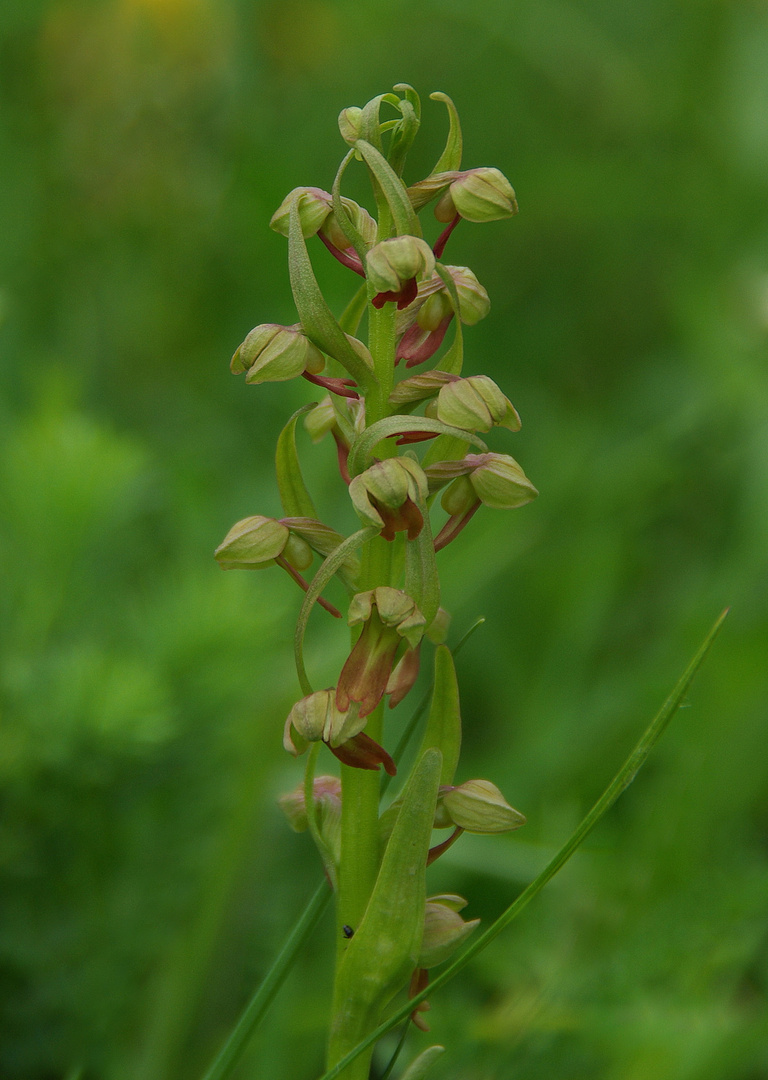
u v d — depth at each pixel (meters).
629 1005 0.33
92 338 0.53
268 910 0.36
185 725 0.34
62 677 0.33
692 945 0.33
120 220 0.53
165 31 0.52
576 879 0.36
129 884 0.34
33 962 0.33
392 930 0.29
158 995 0.34
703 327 0.54
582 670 0.44
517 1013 0.34
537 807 0.40
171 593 0.35
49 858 0.34
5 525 0.35
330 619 0.40
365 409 0.29
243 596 0.35
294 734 0.30
